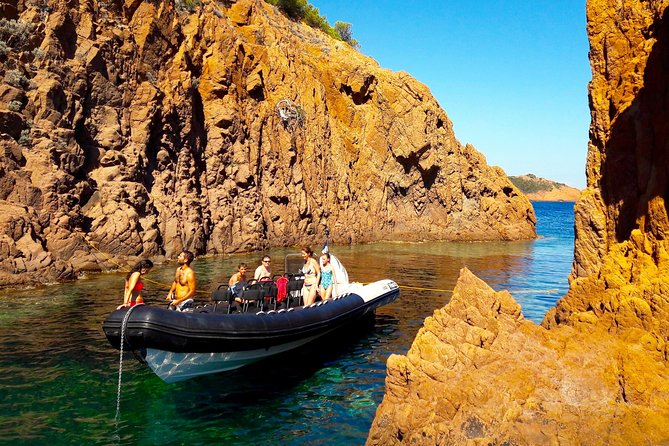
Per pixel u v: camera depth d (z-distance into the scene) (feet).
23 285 51.21
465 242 139.54
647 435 16.61
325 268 38.81
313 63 136.87
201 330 26.48
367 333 38.73
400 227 140.87
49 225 60.03
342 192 127.75
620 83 29.48
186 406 24.86
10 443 20.42
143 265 27.78
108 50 77.56
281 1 170.91
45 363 29.43
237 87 107.04
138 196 75.15
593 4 31.55
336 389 27.48
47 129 65.77
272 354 31.78
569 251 113.19
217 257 85.25
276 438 21.84
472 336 20.86
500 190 158.81
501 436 17.02
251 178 102.53
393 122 144.36
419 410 19.01
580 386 18.43
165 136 84.94
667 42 24.07
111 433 21.76
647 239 22.74
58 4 71.82
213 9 110.73
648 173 25.54
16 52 66.23
